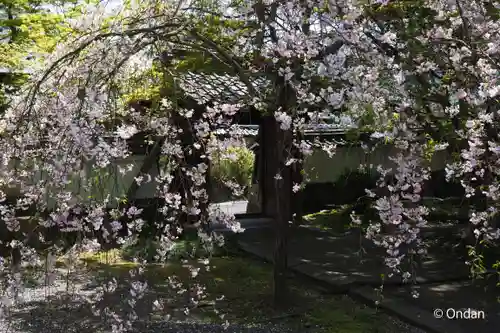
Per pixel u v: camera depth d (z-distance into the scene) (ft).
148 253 23.89
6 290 11.50
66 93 12.00
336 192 40.88
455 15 11.81
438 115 11.42
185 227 27.73
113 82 12.12
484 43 10.77
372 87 11.05
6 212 12.47
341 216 36.70
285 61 13.07
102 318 15.52
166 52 14.48
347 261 25.03
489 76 10.13
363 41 11.45
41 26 27.63
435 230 30.91
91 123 11.13
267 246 29.09
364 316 17.75
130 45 12.44
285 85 13.08
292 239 31.09
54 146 11.99
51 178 11.48
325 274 22.45
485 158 10.89
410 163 10.87
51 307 17.54
